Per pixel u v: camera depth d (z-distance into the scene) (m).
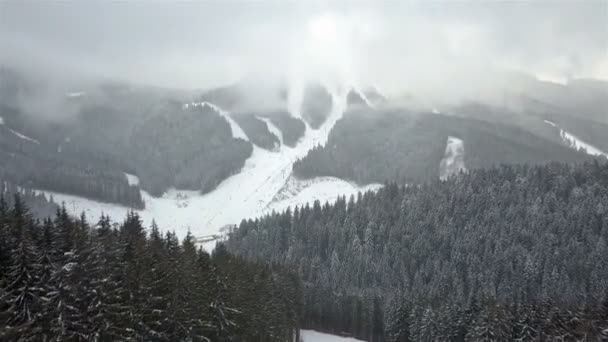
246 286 64.31
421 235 141.75
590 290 105.25
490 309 74.25
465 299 103.94
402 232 148.00
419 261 135.25
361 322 108.50
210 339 52.44
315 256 142.38
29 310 34.41
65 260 37.56
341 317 111.31
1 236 39.16
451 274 122.75
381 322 106.88
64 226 44.25
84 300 36.88
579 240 127.06
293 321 89.88
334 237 151.88
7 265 37.19
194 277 50.81
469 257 128.38
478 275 120.19
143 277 42.97
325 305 112.94
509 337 70.75
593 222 130.88
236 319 57.38
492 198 151.38
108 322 37.19
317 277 130.38
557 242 127.06
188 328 46.97
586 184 149.50
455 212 150.12
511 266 121.19
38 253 37.50
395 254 138.88
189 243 61.12
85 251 38.66
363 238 152.75
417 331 93.12
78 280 36.75
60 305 34.66
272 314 72.31
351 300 112.12
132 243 46.44
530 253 124.56
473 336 75.44
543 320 70.38
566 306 72.81
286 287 89.38
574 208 136.50
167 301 45.22
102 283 37.72
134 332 39.53
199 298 50.62
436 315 88.62
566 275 113.06
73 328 35.50
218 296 54.06
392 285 127.38
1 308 34.28
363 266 135.12
